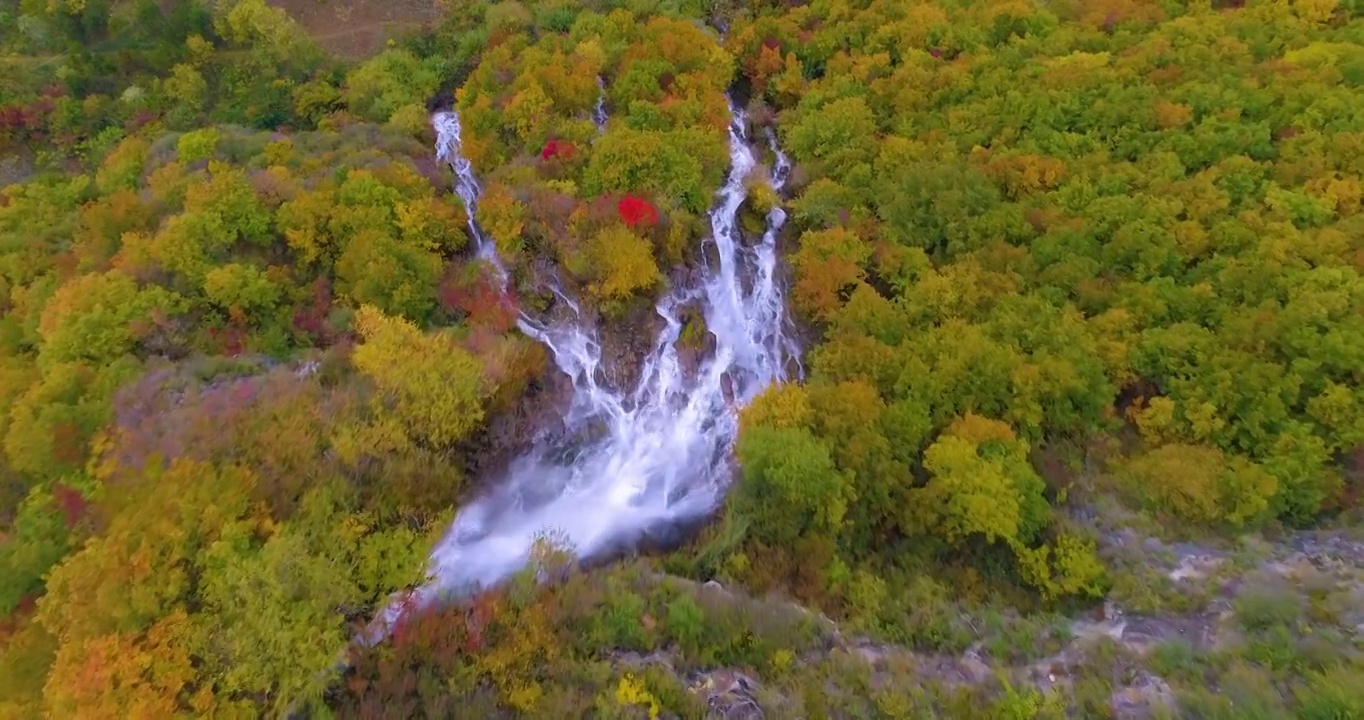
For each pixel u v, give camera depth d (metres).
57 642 29.84
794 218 52.25
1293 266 39.94
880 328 42.81
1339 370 35.69
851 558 36.09
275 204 46.19
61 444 34.44
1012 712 27.67
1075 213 46.00
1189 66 52.84
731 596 33.06
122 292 39.88
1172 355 38.38
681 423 44.78
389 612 31.48
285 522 32.44
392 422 36.47
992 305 42.75
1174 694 27.55
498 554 37.00
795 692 28.69
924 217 47.62
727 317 49.09
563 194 49.53
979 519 34.16
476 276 45.81
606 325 46.97
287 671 28.31
